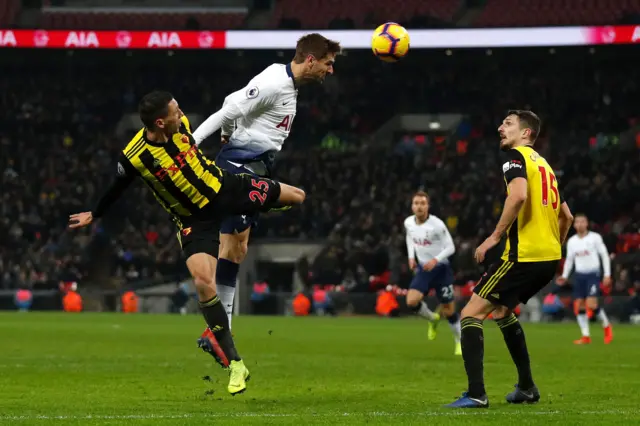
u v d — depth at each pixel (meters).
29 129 53.44
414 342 22.77
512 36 47.50
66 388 11.62
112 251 46.66
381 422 8.33
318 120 54.16
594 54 53.16
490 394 11.38
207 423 8.26
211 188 9.83
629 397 10.95
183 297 42.97
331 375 13.84
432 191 49.44
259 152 10.80
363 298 41.72
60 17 54.50
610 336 23.88
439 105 54.41
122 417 8.69
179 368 14.65
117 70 55.44
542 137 52.53
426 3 54.31
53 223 47.84
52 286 44.09
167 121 9.52
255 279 46.19
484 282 10.03
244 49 51.41
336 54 10.78
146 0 54.94
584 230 23.98
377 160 51.84
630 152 50.62
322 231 47.41
